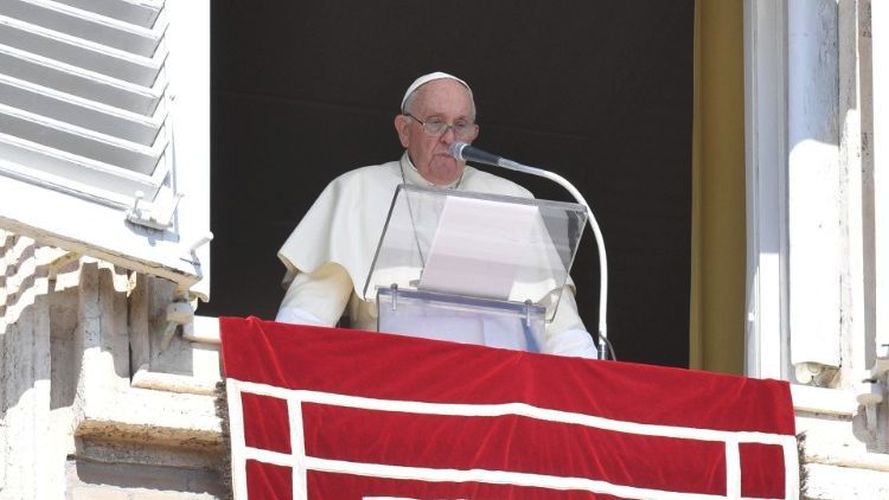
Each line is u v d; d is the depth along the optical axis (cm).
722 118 1612
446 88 1557
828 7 1506
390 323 1309
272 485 1236
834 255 1453
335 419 1257
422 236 1296
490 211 1287
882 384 1409
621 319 2153
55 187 1248
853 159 1465
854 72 1484
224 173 2091
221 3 1970
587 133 2072
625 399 1316
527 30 1988
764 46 1522
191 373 1300
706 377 1336
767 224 1487
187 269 1271
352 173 1535
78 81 1280
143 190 1270
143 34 1298
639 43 1994
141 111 1290
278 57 2012
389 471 1256
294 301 1455
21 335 1266
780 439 1337
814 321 1438
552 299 1334
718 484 1316
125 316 1292
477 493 1265
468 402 1280
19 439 1236
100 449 1256
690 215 2097
